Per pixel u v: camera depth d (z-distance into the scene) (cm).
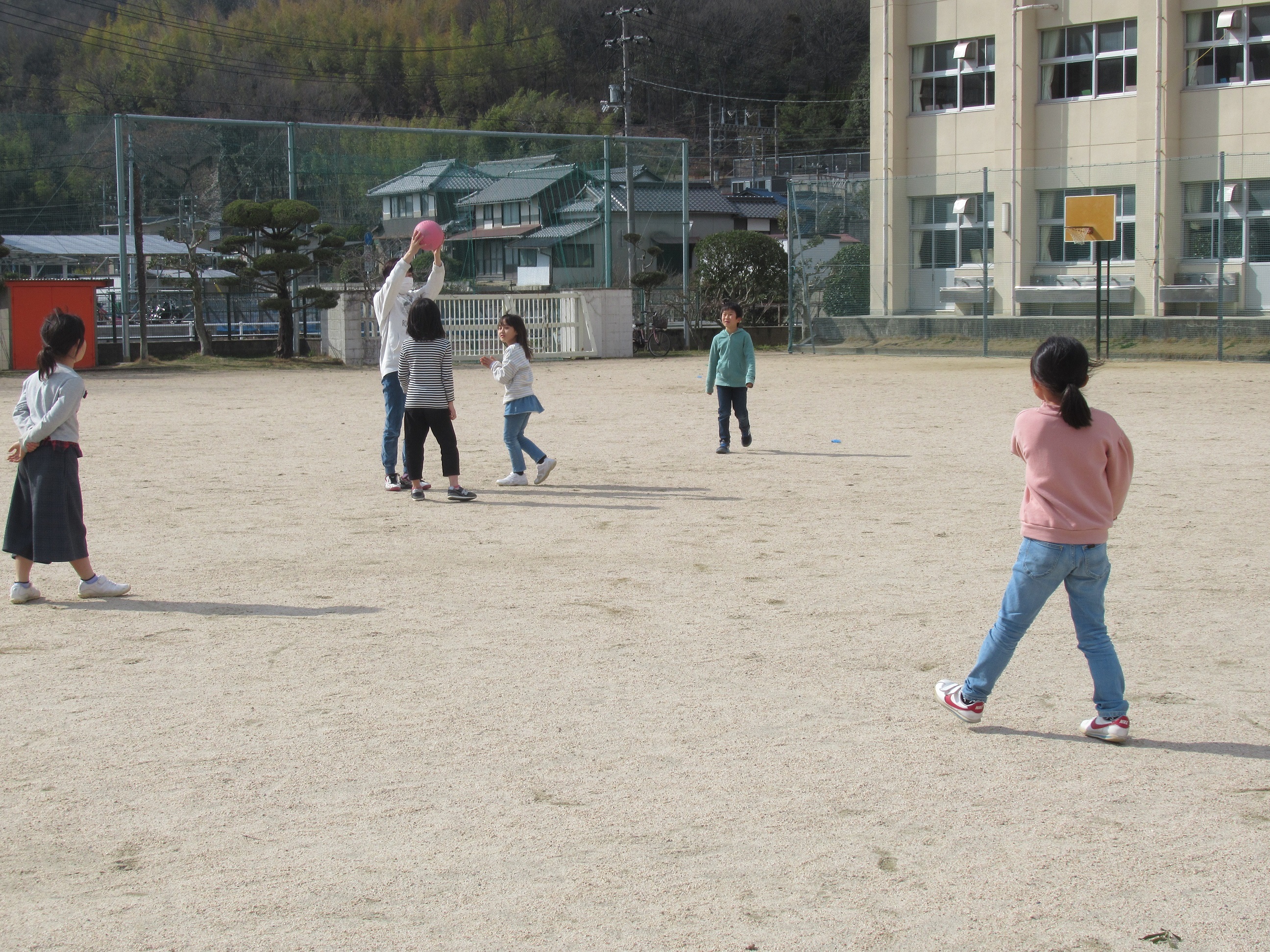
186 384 2256
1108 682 444
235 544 807
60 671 532
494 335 2945
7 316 2558
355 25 7694
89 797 398
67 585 695
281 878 342
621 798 395
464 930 313
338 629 598
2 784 408
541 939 309
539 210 3600
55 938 310
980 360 2731
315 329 3191
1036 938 310
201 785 407
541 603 649
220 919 319
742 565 739
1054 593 663
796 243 3284
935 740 448
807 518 892
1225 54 2709
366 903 328
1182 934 311
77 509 656
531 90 7675
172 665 541
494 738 449
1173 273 2772
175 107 6394
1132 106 2820
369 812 385
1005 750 439
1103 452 439
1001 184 3009
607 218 3234
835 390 1994
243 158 2920
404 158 3209
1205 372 2230
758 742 445
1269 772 418
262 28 7469
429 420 969
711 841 364
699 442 1345
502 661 544
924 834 369
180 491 1025
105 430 1483
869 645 566
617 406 1764
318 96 7038
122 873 346
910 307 3200
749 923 317
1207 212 2733
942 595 660
